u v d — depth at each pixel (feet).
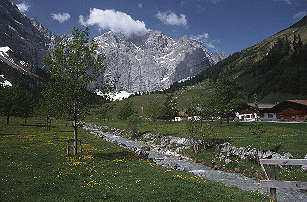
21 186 44.19
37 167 61.05
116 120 423.64
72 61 75.61
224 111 179.93
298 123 194.08
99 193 41.32
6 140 115.44
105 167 64.59
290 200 52.54
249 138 119.85
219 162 93.66
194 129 118.21
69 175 53.47
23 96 240.73
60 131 203.82
